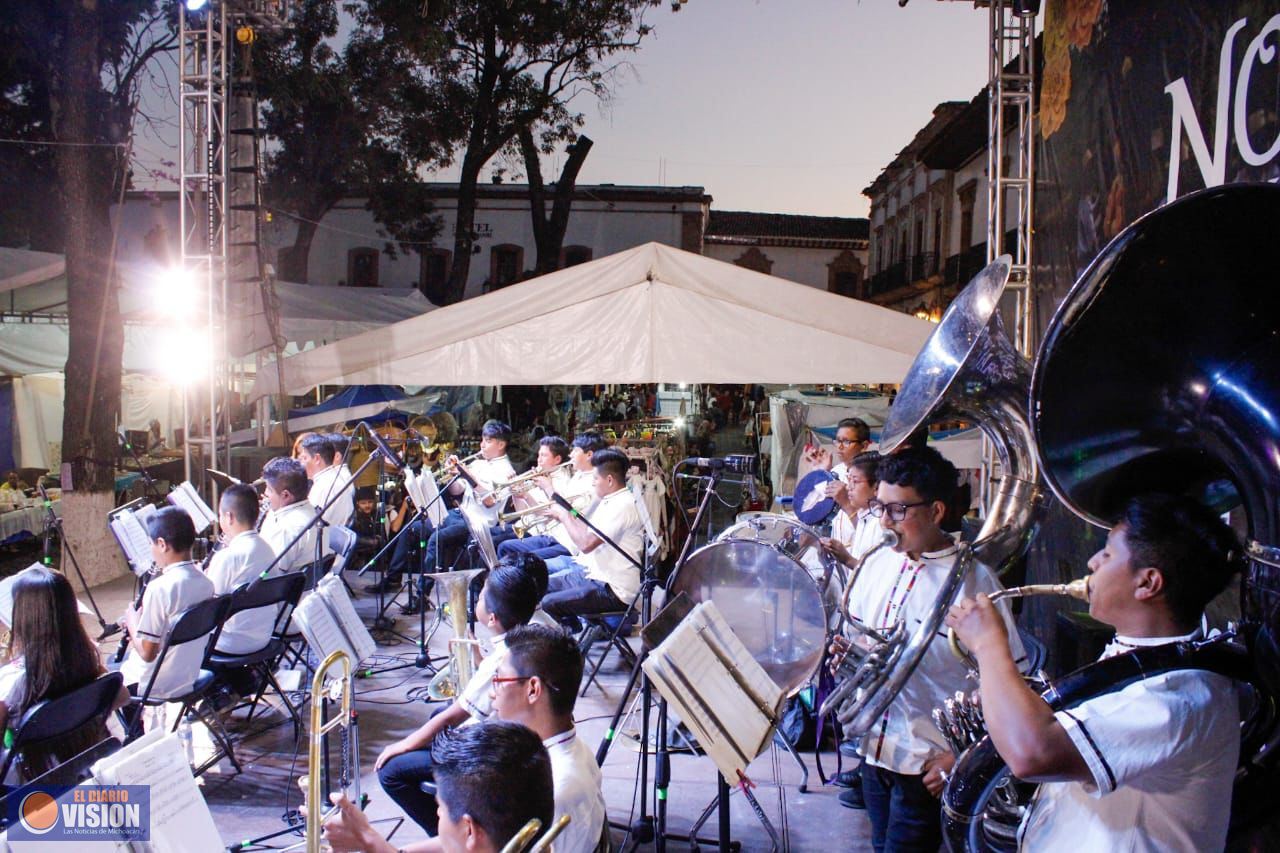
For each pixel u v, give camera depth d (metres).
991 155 6.20
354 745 3.44
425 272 28.30
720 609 3.29
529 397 18.53
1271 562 1.53
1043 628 5.08
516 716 2.24
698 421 16.23
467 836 1.61
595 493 6.43
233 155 7.55
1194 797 1.47
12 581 3.01
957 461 7.91
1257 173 3.38
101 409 8.25
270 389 7.25
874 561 2.68
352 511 6.62
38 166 11.90
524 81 17.34
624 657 5.24
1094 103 4.82
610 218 28.88
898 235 28.78
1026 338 6.00
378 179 16.81
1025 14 6.07
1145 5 4.25
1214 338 1.65
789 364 6.96
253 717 4.93
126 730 3.75
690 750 3.85
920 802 2.50
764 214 40.25
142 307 9.21
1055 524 4.95
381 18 15.09
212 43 7.20
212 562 4.76
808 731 4.52
